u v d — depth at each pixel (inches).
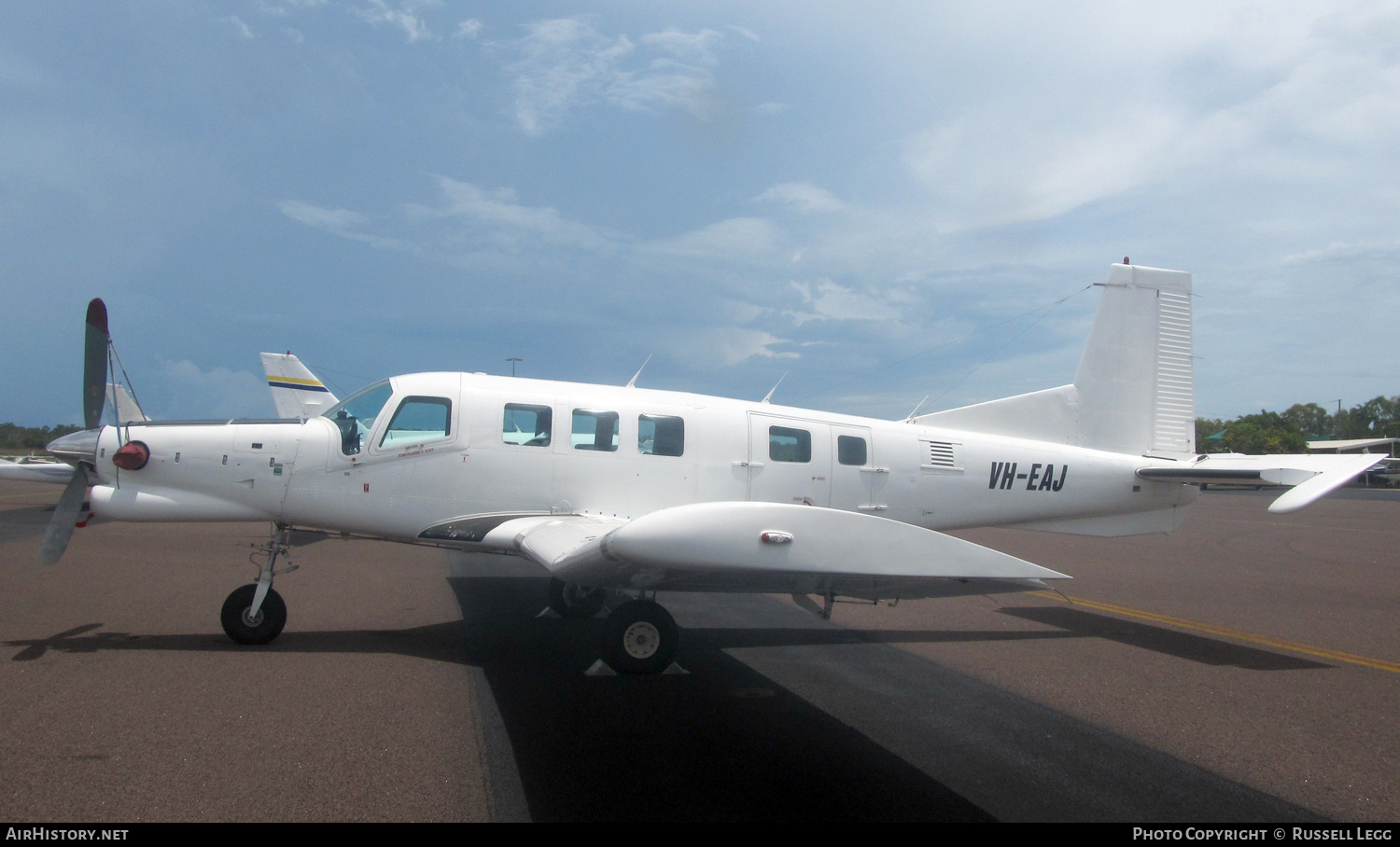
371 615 278.2
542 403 265.4
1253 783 151.3
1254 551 549.6
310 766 143.6
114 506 235.5
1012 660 240.5
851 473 296.4
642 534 143.3
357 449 248.1
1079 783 148.8
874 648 252.5
